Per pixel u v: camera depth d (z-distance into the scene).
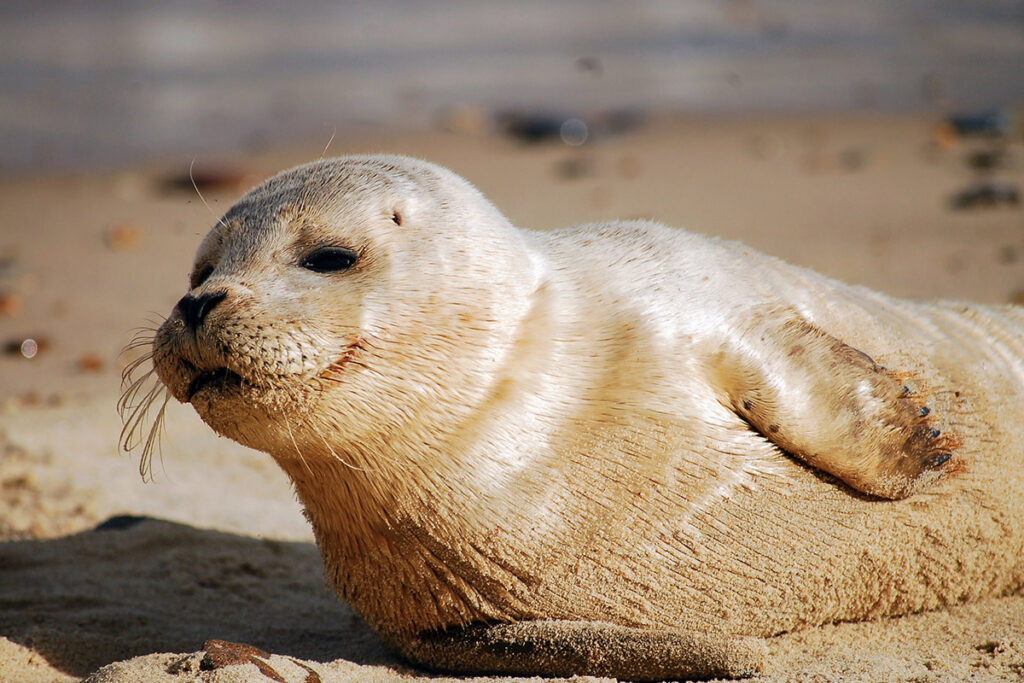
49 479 29.20
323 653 20.17
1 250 54.59
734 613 18.41
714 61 93.69
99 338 42.22
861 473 17.94
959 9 106.12
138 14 118.75
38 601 22.45
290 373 15.87
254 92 88.25
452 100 83.56
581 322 18.22
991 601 20.19
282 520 27.69
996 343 21.55
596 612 18.06
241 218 17.98
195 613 22.23
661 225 20.81
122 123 79.94
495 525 17.42
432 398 16.84
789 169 61.28
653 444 17.73
